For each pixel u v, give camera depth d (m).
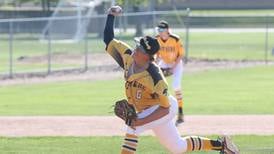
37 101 40.44
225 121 31.56
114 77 55.66
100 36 90.12
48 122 31.33
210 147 19.36
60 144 25.14
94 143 25.34
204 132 28.36
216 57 71.31
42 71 58.94
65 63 66.31
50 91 46.25
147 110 17.92
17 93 45.09
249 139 26.19
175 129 18.61
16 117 33.06
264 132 28.41
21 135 27.50
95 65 63.66
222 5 164.25
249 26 118.81
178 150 18.83
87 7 98.25
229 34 101.38
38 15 114.56
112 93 44.72
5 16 115.69
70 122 31.34
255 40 90.56
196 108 36.75
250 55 73.69
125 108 17.64
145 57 17.47
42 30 102.38
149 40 17.41
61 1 106.81
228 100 40.53
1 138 26.53
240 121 31.58
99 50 77.44
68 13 95.94
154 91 17.59
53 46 84.62
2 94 44.47
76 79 54.28
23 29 106.12
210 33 103.75
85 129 29.20
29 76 56.22
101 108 36.91
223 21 120.00
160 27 30.67
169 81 48.06
